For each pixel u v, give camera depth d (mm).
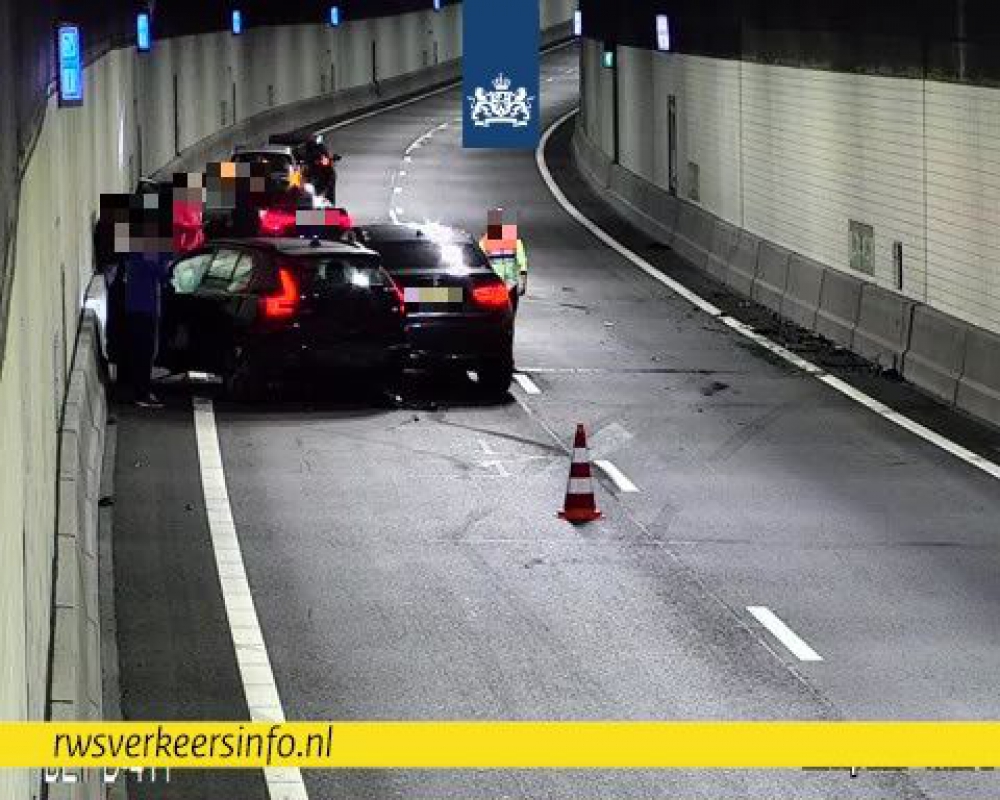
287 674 31875
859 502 43781
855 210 65875
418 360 55812
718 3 85250
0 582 17797
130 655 32781
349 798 26734
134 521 41375
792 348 64812
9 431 20312
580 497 42219
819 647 33250
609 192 115062
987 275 54312
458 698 30672
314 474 46062
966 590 36719
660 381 59094
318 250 54219
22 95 27031
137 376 54188
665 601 35969
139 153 102062
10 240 21406
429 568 38219
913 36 59406
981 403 53500
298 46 169875
